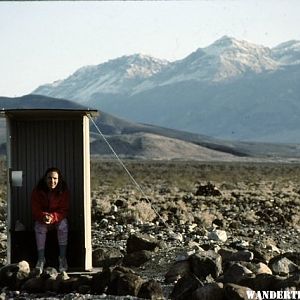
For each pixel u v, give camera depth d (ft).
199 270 46.39
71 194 59.52
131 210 99.96
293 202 137.69
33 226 59.62
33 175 59.82
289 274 45.21
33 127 59.82
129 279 41.14
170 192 192.34
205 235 79.82
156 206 118.32
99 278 42.73
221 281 43.39
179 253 55.72
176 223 93.40
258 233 86.07
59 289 44.11
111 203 126.93
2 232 84.74
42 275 45.62
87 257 57.57
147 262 54.34
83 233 57.41
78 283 43.80
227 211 118.42
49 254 58.54
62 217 56.59
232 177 349.61
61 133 59.77
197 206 125.80
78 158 59.67
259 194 170.09
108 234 81.15
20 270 47.11
